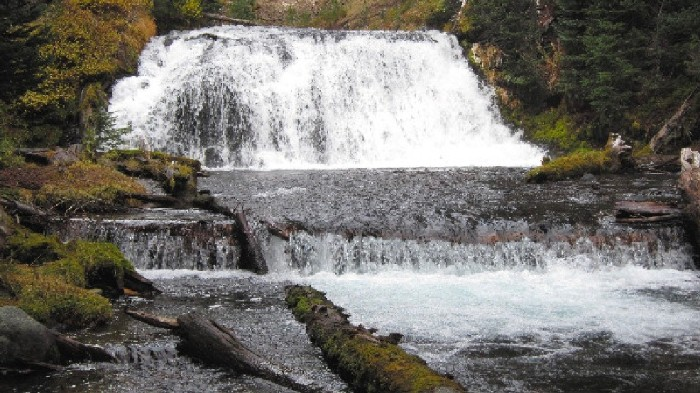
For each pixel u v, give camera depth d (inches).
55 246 468.4
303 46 1182.3
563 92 1128.8
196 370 322.7
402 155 1126.4
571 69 1097.4
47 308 373.1
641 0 1039.6
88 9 1066.1
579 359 339.3
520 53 1186.0
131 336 366.6
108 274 455.2
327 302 418.0
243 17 1646.2
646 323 398.0
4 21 656.4
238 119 1083.3
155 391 298.8
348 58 1184.2
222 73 1098.1
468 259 531.2
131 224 542.0
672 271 535.5
